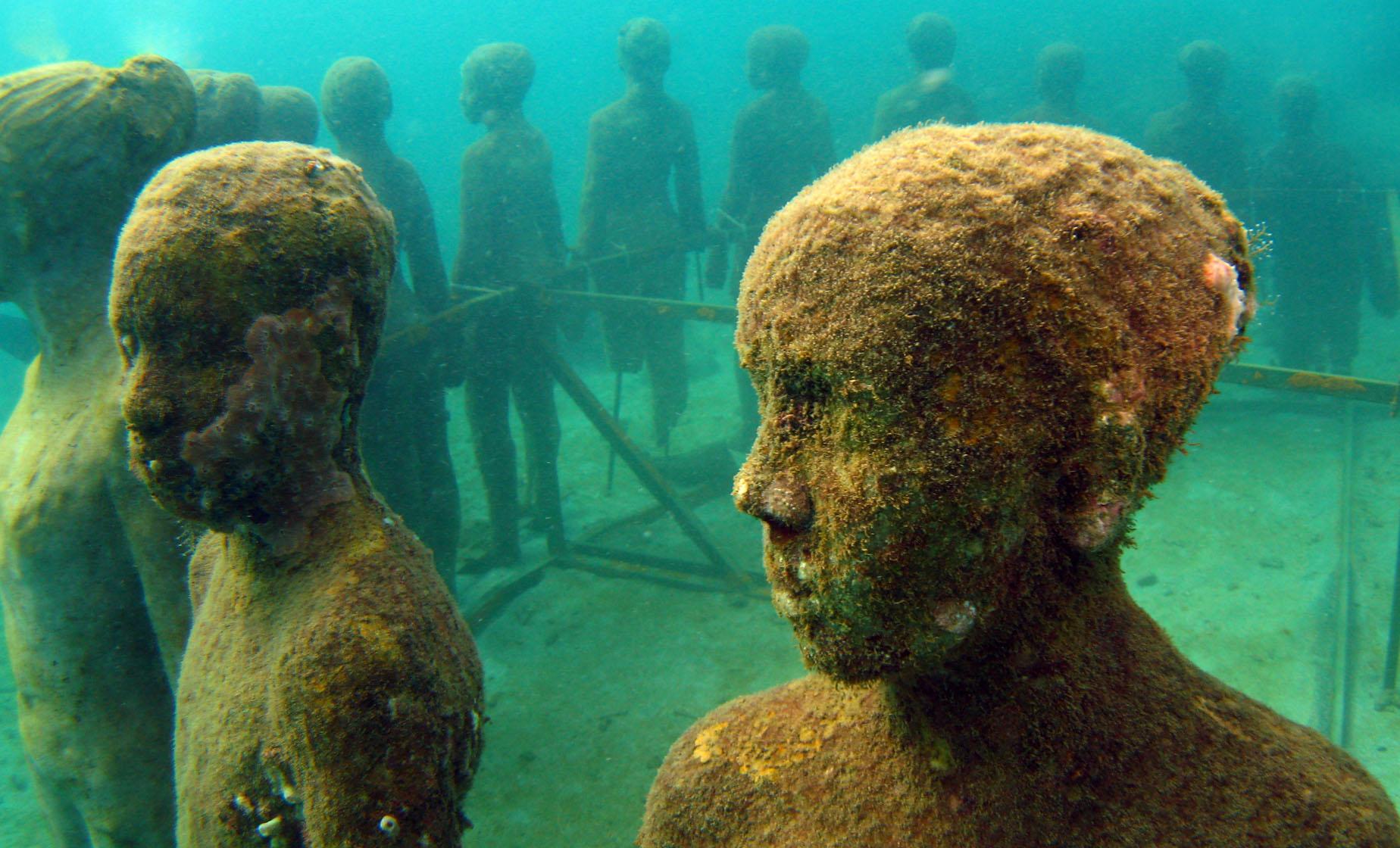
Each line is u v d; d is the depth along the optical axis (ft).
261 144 5.36
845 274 2.73
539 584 20.38
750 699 4.71
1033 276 2.58
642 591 19.42
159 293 4.87
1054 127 3.01
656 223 27.27
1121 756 3.13
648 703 15.44
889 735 3.78
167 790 8.71
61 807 9.20
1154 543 18.52
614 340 26.99
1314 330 26.63
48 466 8.04
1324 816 2.99
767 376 3.11
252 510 5.23
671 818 4.58
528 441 21.95
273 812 5.09
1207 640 15.10
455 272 23.77
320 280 5.04
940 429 2.61
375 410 16.63
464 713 5.05
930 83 28.89
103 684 8.37
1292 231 26.48
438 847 4.72
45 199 8.13
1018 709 3.21
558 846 12.37
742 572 19.10
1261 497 19.62
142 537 7.85
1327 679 13.69
